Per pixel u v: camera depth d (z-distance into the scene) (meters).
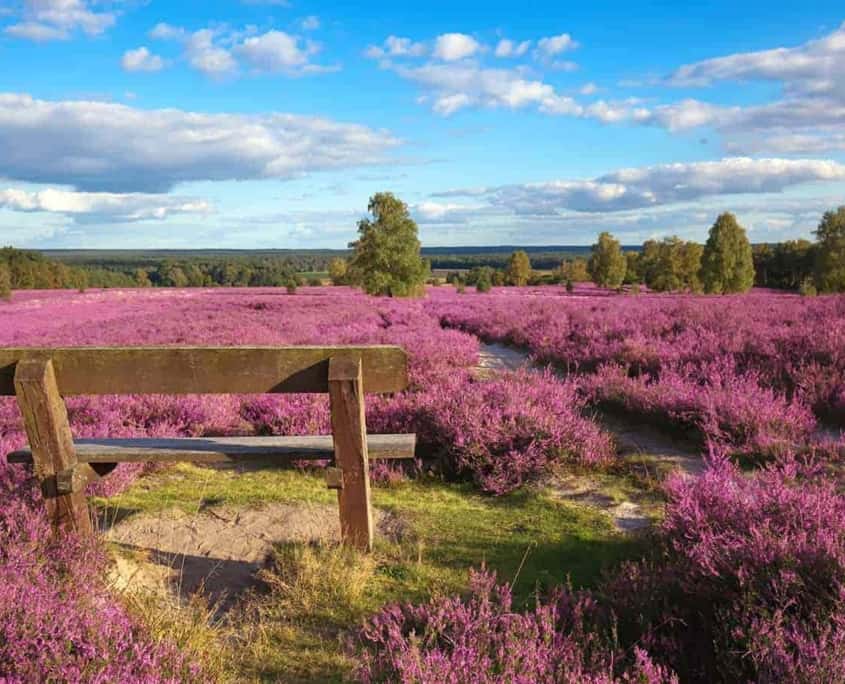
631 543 3.47
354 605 2.89
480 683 2.00
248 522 3.92
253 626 2.75
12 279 80.75
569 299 30.91
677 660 2.25
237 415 6.68
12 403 6.80
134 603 2.72
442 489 4.72
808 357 7.78
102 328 18.59
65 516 3.21
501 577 3.16
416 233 41.84
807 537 2.66
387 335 12.51
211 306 30.58
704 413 5.63
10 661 2.06
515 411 5.23
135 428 5.96
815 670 1.88
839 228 51.62
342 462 3.23
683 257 67.44
